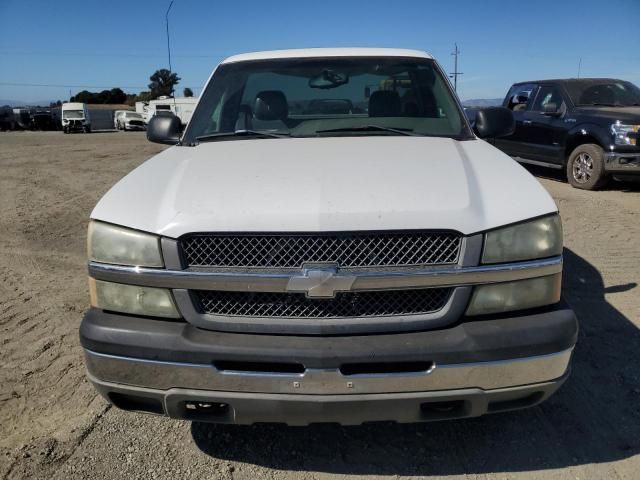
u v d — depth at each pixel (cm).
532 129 1000
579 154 888
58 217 759
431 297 216
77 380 327
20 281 498
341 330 211
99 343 220
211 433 277
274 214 214
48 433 277
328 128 335
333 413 213
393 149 283
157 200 236
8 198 901
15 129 4950
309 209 215
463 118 346
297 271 211
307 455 261
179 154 303
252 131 335
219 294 218
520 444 265
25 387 319
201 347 211
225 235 215
